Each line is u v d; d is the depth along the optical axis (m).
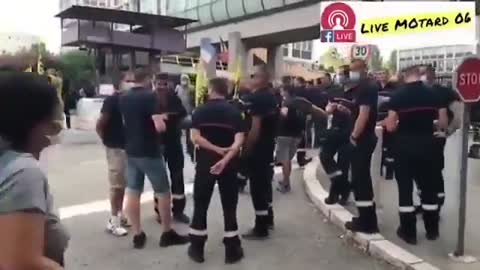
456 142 13.67
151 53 26.12
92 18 23.34
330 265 5.32
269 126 6.16
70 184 9.38
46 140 1.90
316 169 10.23
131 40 24.55
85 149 14.55
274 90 8.87
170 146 6.70
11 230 1.60
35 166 1.72
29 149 1.83
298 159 11.23
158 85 6.59
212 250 5.77
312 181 8.99
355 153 5.95
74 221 6.87
